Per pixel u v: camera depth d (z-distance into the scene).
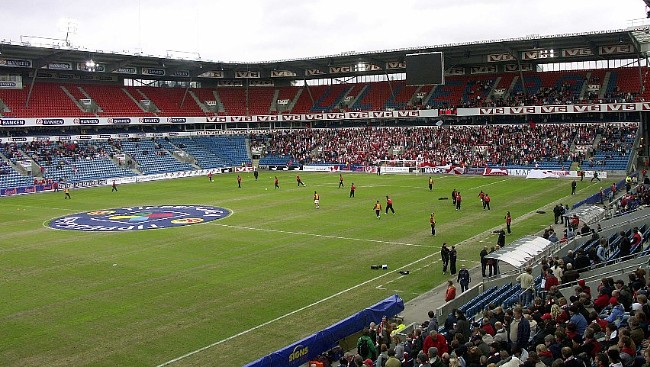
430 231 49.03
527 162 92.00
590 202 56.78
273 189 79.50
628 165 84.44
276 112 119.25
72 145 96.50
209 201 69.06
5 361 24.16
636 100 91.19
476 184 80.19
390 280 35.12
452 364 15.21
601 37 88.00
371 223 53.00
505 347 17.67
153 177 95.69
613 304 19.66
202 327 27.70
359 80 126.31
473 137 102.75
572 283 25.16
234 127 122.12
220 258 40.91
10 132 94.12
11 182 82.38
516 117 104.88
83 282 35.31
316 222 53.91
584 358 15.13
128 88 113.00
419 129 109.69
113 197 74.75
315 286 34.06
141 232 50.47
